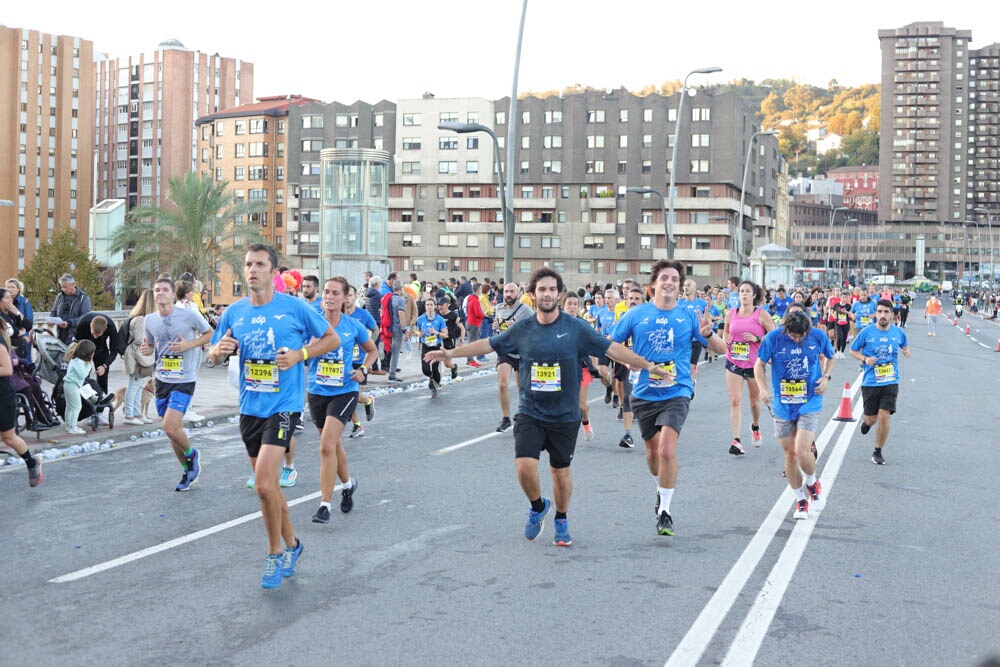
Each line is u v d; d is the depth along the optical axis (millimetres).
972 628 5578
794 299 30234
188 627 5492
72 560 6902
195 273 56469
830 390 20812
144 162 136250
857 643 5305
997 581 6566
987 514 8719
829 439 13383
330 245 31031
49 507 8664
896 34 199875
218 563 6840
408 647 5180
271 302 6512
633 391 8422
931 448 12656
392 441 12836
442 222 101188
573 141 98812
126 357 13375
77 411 12469
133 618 5648
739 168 100062
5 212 120688
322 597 6059
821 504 8789
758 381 8578
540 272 7125
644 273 98438
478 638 5324
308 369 8648
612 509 8719
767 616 5738
